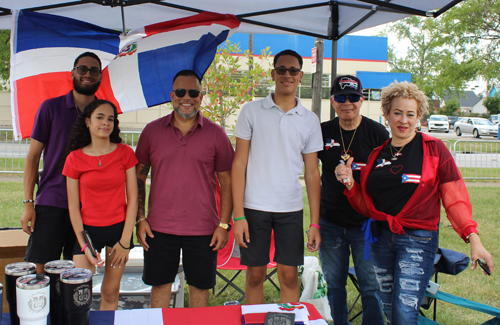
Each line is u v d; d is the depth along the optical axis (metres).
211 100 6.06
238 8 3.48
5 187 8.12
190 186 2.77
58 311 1.59
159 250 2.79
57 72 3.44
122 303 3.08
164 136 2.79
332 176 2.97
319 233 2.84
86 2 3.25
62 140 2.72
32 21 3.37
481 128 24.95
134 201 2.67
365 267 2.91
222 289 3.86
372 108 22.16
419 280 2.25
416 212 2.29
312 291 3.57
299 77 2.73
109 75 3.54
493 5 18.11
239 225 2.75
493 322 2.63
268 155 2.73
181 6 3.39
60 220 2.70
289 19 3.76
